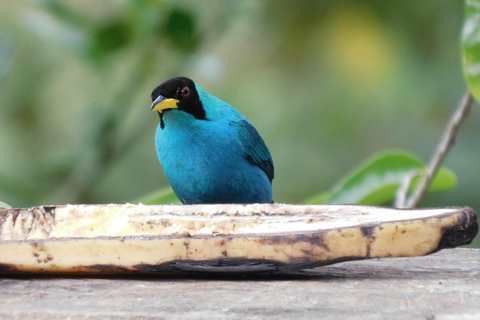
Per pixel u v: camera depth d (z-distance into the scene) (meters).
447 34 12.34
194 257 5.50
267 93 13.23
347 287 5.44
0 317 4.78
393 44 12.43
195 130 9.09
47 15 10.55
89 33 10.41
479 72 7.50
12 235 5.98
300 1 12.70
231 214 6.08
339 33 12.60
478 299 5.02
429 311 4.71
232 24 10.79
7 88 12.94
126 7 10.35
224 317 4.64
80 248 5.57
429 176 8.84
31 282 5.69
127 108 10.95
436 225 5.23
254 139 9.66
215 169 9.27
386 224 5.27
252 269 5.50
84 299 5.16
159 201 9.51
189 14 10.23
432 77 12.49
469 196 12.27
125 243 5.53
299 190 12.94
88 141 11.02
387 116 12.89
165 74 10.59
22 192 11.15
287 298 5.10
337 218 5.73
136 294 5.29
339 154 13.08
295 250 5.39
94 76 13.02
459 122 8.80
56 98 13.30
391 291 5.28
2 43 11.70
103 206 6.21
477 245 12.38
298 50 12.96
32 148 13.02
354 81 12.80
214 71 10.45
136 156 13.48
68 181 11.23
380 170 9.02
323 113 13.05
